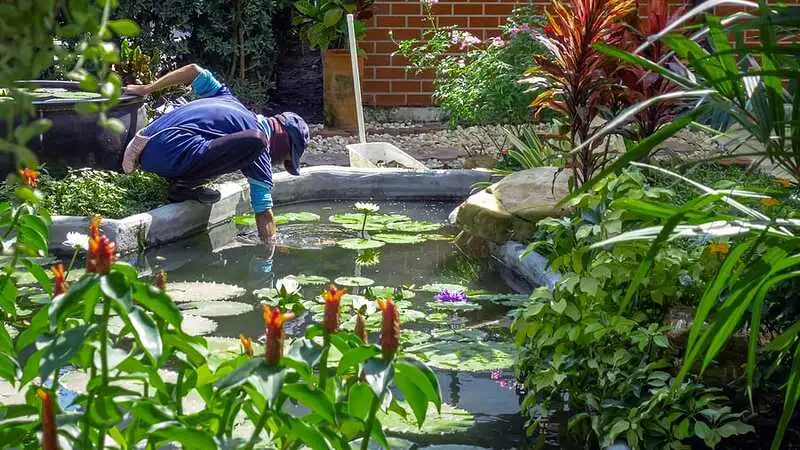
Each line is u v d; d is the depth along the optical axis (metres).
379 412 3.46
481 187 7.39
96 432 2.00
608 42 5.35
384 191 7.46
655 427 3.13
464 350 4.19
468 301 5.00
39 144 6.29
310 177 7.37
